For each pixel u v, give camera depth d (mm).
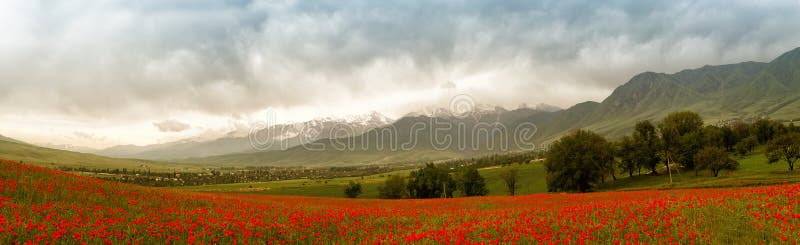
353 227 25266
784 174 76938
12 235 17312
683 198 28609
